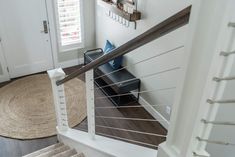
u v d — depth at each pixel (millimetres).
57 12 4422
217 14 727
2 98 4020
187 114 954
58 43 4746
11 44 4297
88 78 1827
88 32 4973
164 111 3363
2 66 4355
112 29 4242
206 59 804
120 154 1628
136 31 3551
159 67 3213
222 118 1723
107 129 3398
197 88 870
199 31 805
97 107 3859
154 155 1464
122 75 3914
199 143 991
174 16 890
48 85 4426
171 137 1057
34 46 4547
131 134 3311
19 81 4516
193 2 798
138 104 3896
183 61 899
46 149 2664
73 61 5113
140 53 3564
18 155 2977
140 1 3273
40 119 3592
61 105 2469
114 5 3830
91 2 4645
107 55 1434
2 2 3914
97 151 1878
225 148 1856
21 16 4172
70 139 2457
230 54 783
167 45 2938
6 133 3303
